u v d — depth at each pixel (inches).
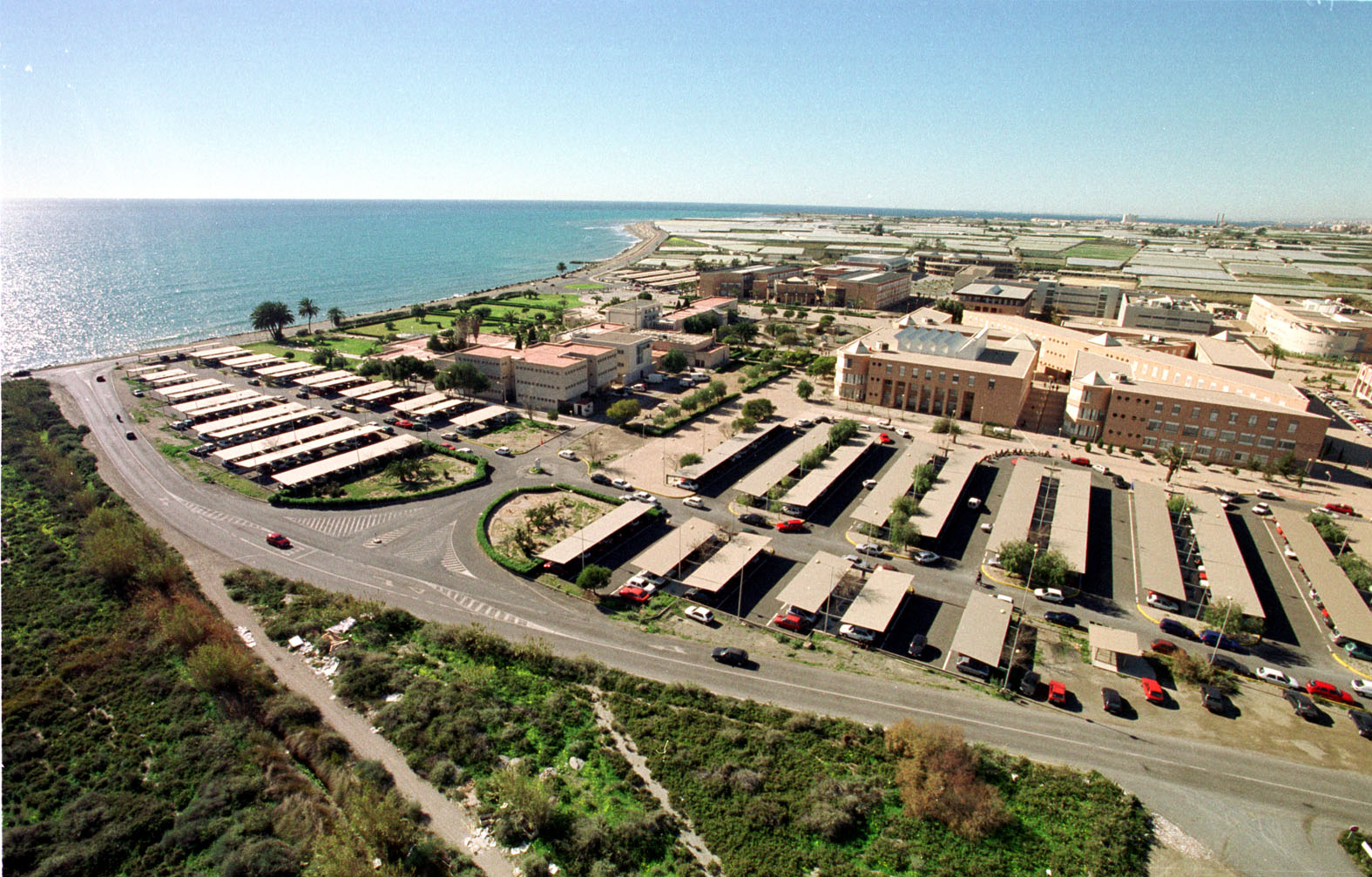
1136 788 2615.7
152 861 2222.0
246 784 2508.6
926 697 3117.6
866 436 6353.3
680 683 3134.8
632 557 4313.5
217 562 4151.1
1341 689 3221.0
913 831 2365.9
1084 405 6417.3
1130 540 4628.4
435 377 7549.2
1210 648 3535.9
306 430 6136.8
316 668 3198.8
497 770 2596.0
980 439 6476.4
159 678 3048.7
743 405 7327.8
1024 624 3698.3
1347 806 2559.1
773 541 4544.8
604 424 6732.3
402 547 4377.5
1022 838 2348.7
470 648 3344.0
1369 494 5354.3
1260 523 4862.2
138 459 5698.8
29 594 3678.6
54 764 2623.0
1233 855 2338.8
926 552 4323.3
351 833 2237.9
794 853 2258.9
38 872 2146.9
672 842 2304.4
